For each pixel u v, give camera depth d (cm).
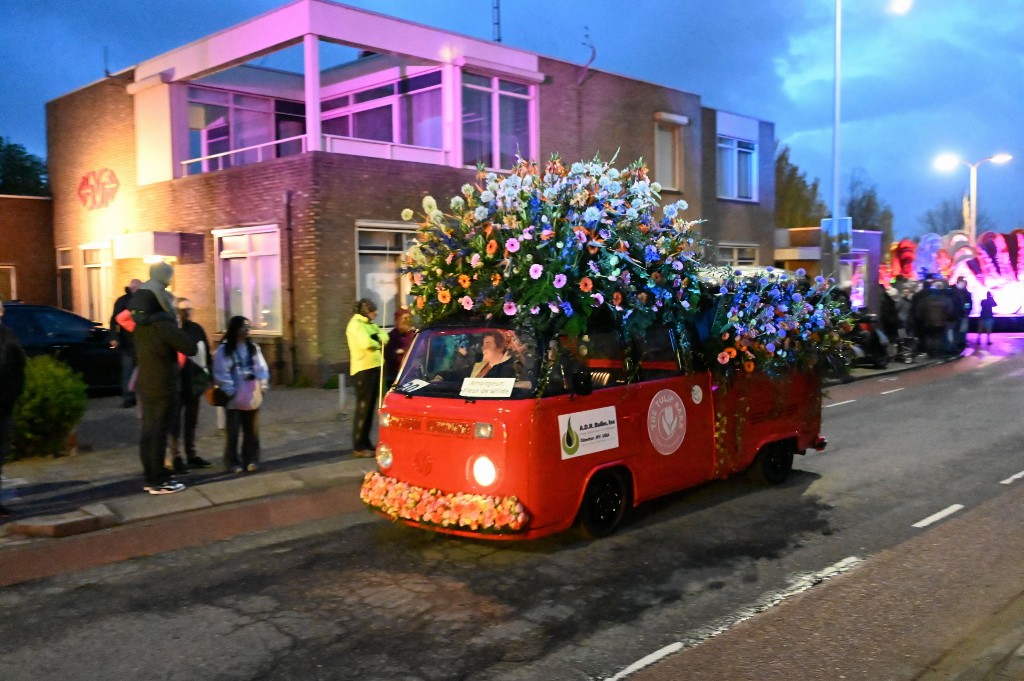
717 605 521
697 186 2300
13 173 2967
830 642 462
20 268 2267
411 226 1608
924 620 489
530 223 612
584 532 641
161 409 777
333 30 1505
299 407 1286
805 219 4584
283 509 769
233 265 1675
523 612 514
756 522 698
